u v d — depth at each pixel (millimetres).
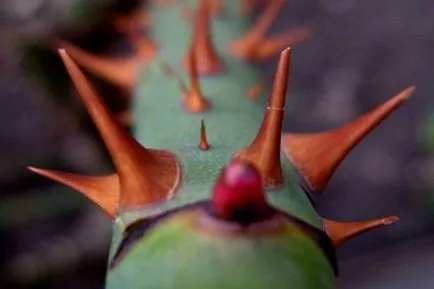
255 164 75
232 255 68
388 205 159
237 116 91
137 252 72
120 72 113
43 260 149
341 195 160
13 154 159
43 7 144
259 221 69
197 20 103
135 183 75
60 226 153
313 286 70
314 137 84
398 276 151
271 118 75
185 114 92
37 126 161
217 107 93
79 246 149
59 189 155
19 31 144
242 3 120
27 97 164
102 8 141
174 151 79
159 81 103
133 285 71
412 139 163
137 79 110
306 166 83
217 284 68
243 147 81
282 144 84
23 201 154
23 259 149
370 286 150
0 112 164
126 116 121
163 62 108
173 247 70
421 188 158
